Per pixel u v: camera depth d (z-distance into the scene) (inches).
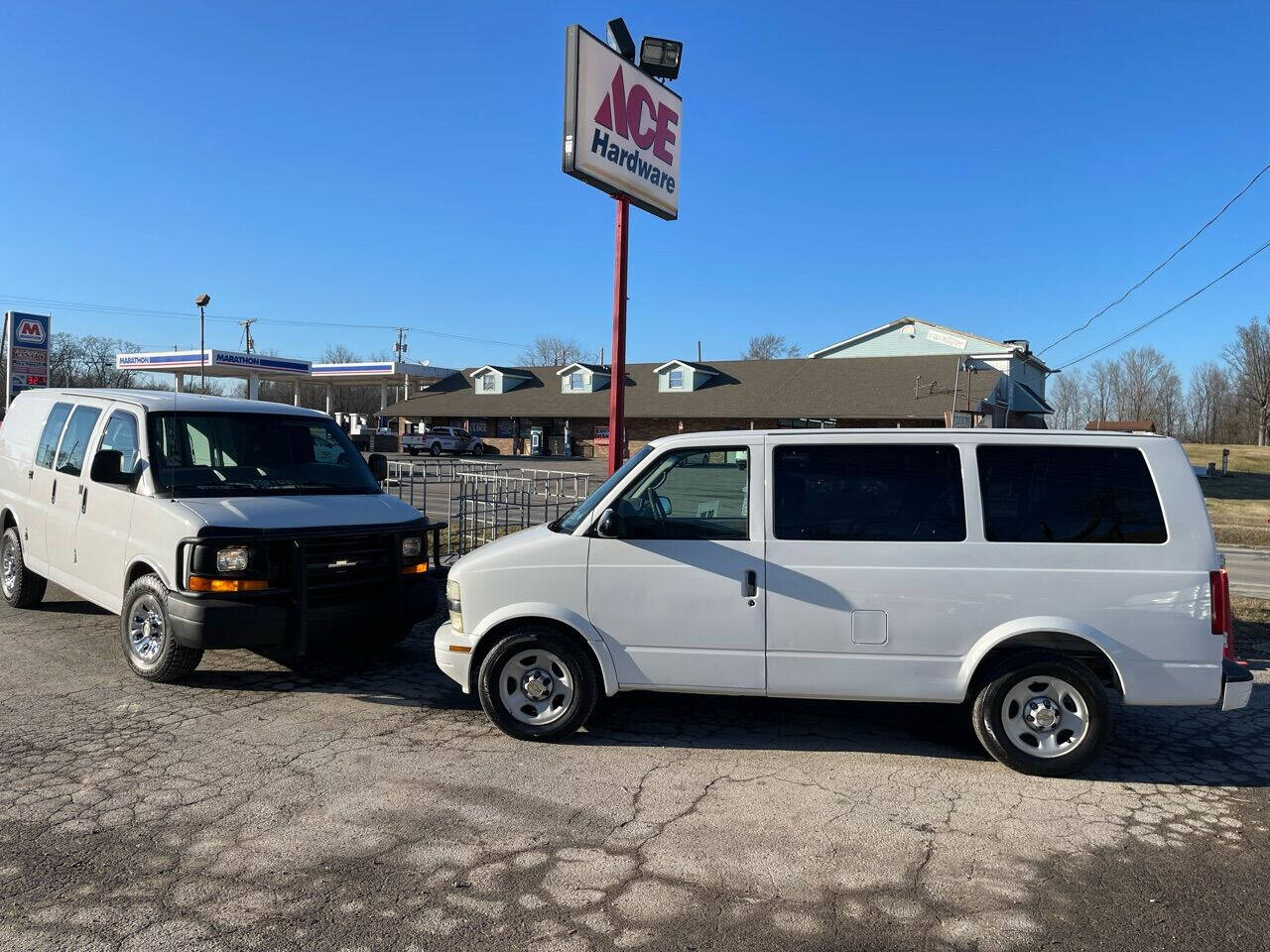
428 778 174.7
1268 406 3198.8
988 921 125.2
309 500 247.6
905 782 177.9
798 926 123.0
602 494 198.1
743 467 192.9
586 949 116.2
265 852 141.8
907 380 1641.2
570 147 340.2
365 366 2113.7
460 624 201.3
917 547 183.2
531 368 2276.1
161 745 190.2
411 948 115.5
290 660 263.6
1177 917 126.9
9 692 225.1
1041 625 178.1
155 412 257.0
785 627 186.2
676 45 386.3
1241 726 217.5
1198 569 177.5
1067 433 187.5
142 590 233.9
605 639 193.2
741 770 183.5
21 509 313.9
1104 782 179.8
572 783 173.8
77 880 131.7
